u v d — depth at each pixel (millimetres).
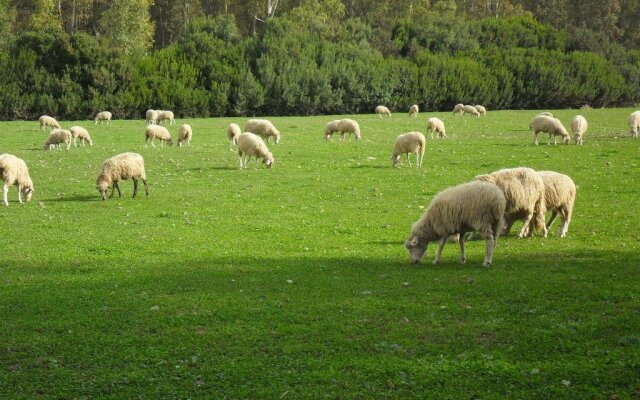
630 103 98375
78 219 22578
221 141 45500
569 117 67375
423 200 25688
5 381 9836
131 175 26141
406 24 99312
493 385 9328
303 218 22781
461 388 9273
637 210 23094
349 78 81062
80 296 13914
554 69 91812
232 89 76375
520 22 104375
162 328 11914
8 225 21594
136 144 43250
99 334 11656
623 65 100188
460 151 38812
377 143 44062
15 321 12359
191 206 24828
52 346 11148
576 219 21766
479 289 13688
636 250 17297
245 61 80750
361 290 13930
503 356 10227
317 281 14750
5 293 14195
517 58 93812
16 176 25094
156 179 30453
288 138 47031
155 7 114562
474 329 11414
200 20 85562
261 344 11031
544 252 17188
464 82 86750
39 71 70875
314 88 79500
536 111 80438
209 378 9797
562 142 42000
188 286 14578
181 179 30406
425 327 11578
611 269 15164
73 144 42781
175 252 18047
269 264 16562
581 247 17750
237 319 12250
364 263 16516
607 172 31000
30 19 94500
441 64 87562
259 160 36156
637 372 9531
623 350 10273
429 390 9242
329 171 32469
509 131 52000
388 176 30938
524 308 12406
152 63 76062
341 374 9781
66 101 69188
